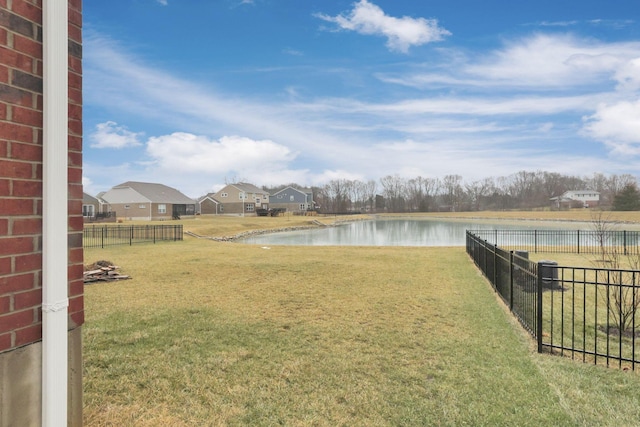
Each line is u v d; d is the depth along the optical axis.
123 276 8.15
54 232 1.83
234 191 56.94
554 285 7.12
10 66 1.65
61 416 1.85
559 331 4.61
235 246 16.83
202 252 14.02
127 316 5.13
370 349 3.93
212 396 2.90
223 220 41.28
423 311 5.47
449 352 3.85
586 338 4.38
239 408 2.73
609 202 67.94
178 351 3.82
